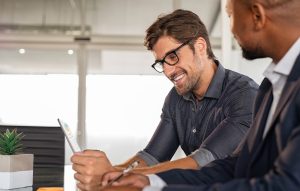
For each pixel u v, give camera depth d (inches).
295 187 30.2
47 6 271.9
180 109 85.6
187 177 50.7
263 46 40.1
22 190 72.9
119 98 256.5
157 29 75.3
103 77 261.0
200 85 79.2
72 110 259.6
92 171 60.8
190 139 83.9
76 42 269.9
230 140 69.7
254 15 38.9
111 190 49.5
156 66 78.4
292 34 38.5
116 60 270.4
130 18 270.8
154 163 84.2
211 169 52.5
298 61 38.4
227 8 41.9
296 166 30.8
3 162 72.3
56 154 85.9
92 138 256.7
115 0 271.4
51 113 258.5
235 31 40.8
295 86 37.0
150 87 249.8
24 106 257.9
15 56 271.6
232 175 51.8
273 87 42.2
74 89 262.4
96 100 259.6
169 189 35.5
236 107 73.4
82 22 271.1
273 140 38.9
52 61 271.9
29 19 271.6
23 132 86.6
